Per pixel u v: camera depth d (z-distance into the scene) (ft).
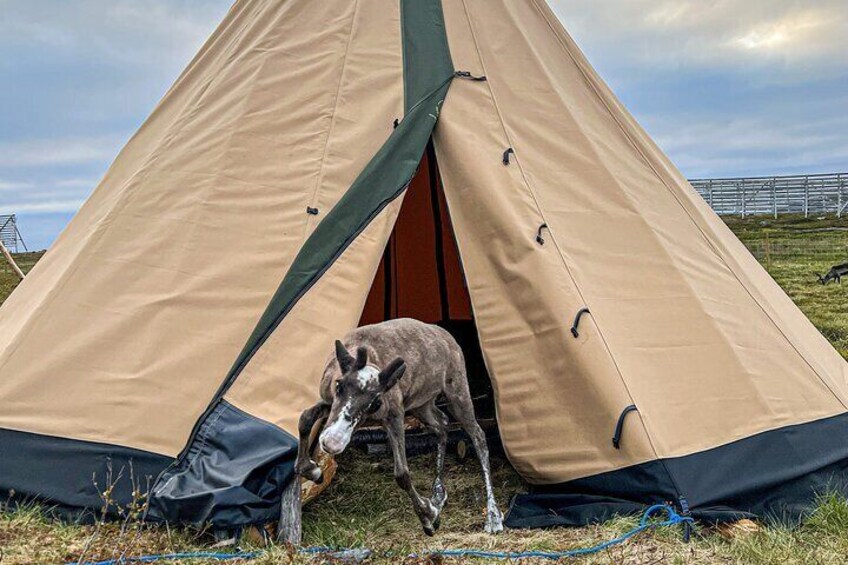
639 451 18.79
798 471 19.77
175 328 20.07
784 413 20.62
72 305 20.43
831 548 17.37
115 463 18.75
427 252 35.55
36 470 18.74
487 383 29.43
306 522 19.06
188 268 20.75
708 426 19.72
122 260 20.97
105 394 19.36
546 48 25.59
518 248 20.97
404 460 16.55
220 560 16.31
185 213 21.49
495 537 18.33
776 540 17.38
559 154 23.03
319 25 24.59
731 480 19.13
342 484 22.22
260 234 21.29
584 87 25.35
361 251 20.88
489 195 21.59
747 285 23.21
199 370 19.69
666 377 20.08
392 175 21.70
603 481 19.07
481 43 24.45
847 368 25.41
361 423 16.52
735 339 21.33
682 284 21.61
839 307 53.98
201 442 18.61
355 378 15.12
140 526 17.13
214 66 25.17
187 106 23.91
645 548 17.01
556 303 20.22
